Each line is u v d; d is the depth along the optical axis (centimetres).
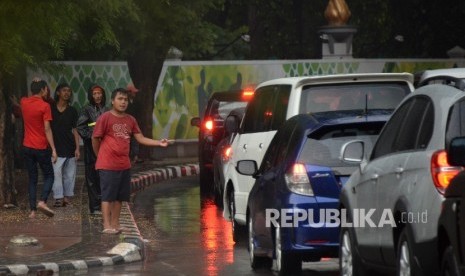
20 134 4594
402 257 1552
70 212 3102
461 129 1470
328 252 1956
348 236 1831
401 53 7012
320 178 1964
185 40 4934
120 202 2700
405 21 6931
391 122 1712
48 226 2805
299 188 1969
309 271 2153
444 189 1433
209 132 4066
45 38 3009
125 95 2683
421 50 7012
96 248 2431
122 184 2683
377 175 1672
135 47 4666
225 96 4112
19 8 2883
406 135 1617
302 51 6938
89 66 5125
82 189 3778
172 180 4634
